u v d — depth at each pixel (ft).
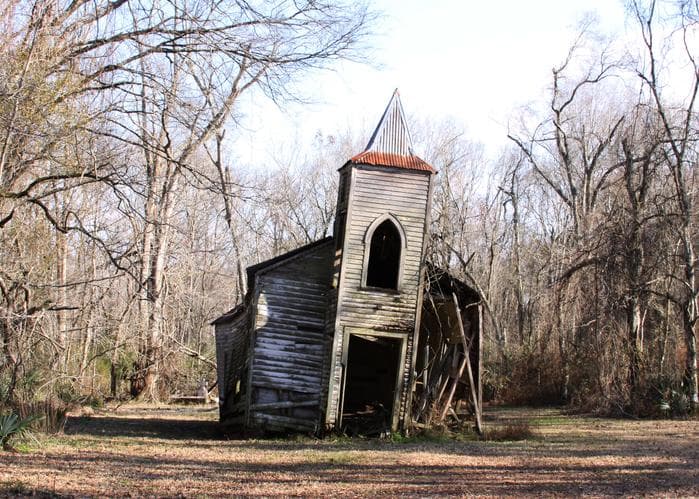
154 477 55.93
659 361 127.54
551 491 52.34
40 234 97.04
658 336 133.08
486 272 216.33
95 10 79.77
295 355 93.09
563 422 115.65
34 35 71.31
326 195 196.03
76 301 132.05
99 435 87.66
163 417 122.01
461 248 183.01
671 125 136.26
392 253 104.99
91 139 77.66
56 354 100.12
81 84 76.89
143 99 80.59
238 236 184.65
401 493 50.88
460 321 92.43
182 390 169.17
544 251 199.21
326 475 58.85
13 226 88.38
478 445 83.20
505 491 52.24
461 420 98.58
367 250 92.32
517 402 162.09
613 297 127.13
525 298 240.32
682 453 74.33
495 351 193.57
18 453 66.13
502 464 66.28
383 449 78.28
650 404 121.19
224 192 83.76
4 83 70.49
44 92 71.72
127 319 143.43
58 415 93.45
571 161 206.59
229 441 86.33
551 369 161.27
